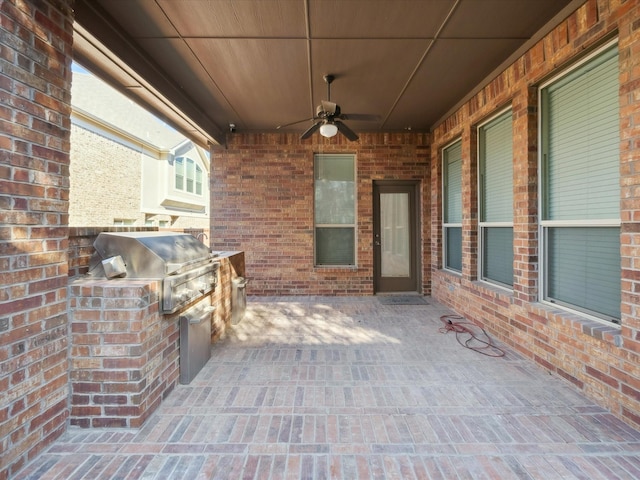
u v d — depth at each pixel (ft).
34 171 5.94
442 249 18.17
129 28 9.36
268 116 16.60
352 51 10.64
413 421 7.02
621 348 6.98
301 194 19.26
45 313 6.15
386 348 11.10
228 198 19.33
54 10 6.42
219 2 8.30
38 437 5.97
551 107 9.94
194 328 9.07
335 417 7.18
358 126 18.20
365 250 19.22
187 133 17.16
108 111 35.86
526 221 10.27
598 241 8.38
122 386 6.76
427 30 9.55
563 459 5.87
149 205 42.78
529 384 8.55
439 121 17.22
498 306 11.78
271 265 19.33
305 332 12.82
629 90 6.87
